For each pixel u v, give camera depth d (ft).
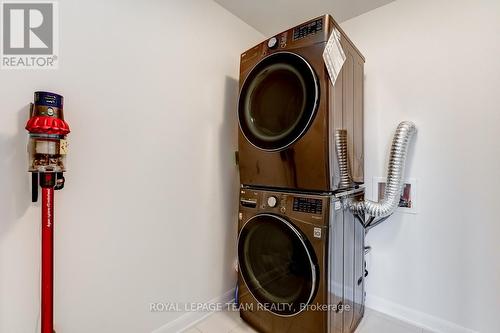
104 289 3.97
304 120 4.07
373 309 5.78
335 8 5.79
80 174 3.67
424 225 5.12
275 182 4.61
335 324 4.23
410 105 5.28
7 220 3.13
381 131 5.65
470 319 4.62
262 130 4.79
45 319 3.01
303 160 4.18
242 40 6.33
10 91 3.15
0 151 3.08
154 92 4.53
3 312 3.11
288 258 4.47
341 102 4.38
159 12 4.59
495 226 4.36
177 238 4.96
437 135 4.95
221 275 5.85
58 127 2.99
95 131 3.81
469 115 4.60
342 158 4.45
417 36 5.20
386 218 5.58
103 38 3.87
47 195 3.03
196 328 5.12
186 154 5.09
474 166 4.56
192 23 5.16
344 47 4.51
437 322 4.98
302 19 6.28
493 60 4.37
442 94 4.89
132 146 4.24
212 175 5.62
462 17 4.68
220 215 5.82
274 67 4.50
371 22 5.84
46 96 2.99
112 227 4.03
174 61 4.85
